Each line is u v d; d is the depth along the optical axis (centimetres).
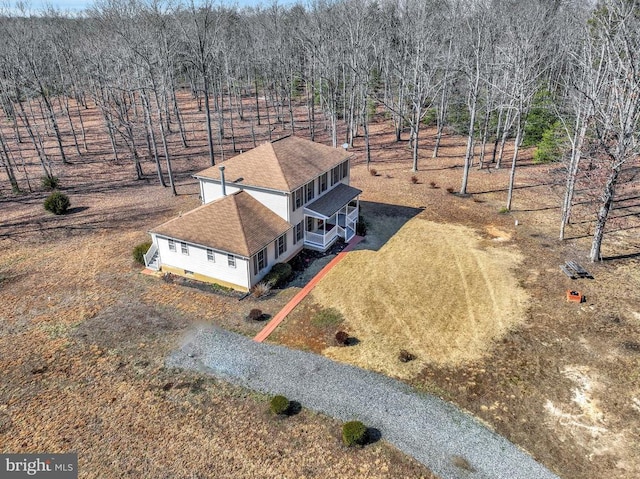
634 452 1377
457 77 4519
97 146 5119
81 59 5156
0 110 6769
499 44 4009
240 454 1382
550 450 1394
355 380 1678
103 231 2962
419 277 2380
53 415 1519
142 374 1705
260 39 6247
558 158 3600
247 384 1659
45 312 2086
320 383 1664
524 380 1664
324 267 2522
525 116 3872
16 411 1534
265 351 1839
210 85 6794
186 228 2334
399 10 6153
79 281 2355
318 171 2702
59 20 6925
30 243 2798
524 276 2345
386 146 5022
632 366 1705
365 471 1332
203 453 1384
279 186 2442
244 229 2286
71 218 3181
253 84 7512
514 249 2638
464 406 1560
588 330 1916
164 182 3953
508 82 3697
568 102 3491
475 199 3428
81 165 4472
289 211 2486
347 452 1391
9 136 5484
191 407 1555
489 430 1466
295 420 1504
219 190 2636
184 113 6550
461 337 1909
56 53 5512
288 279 2398
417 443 1422
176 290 2284
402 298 2202
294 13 7412
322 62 4588
